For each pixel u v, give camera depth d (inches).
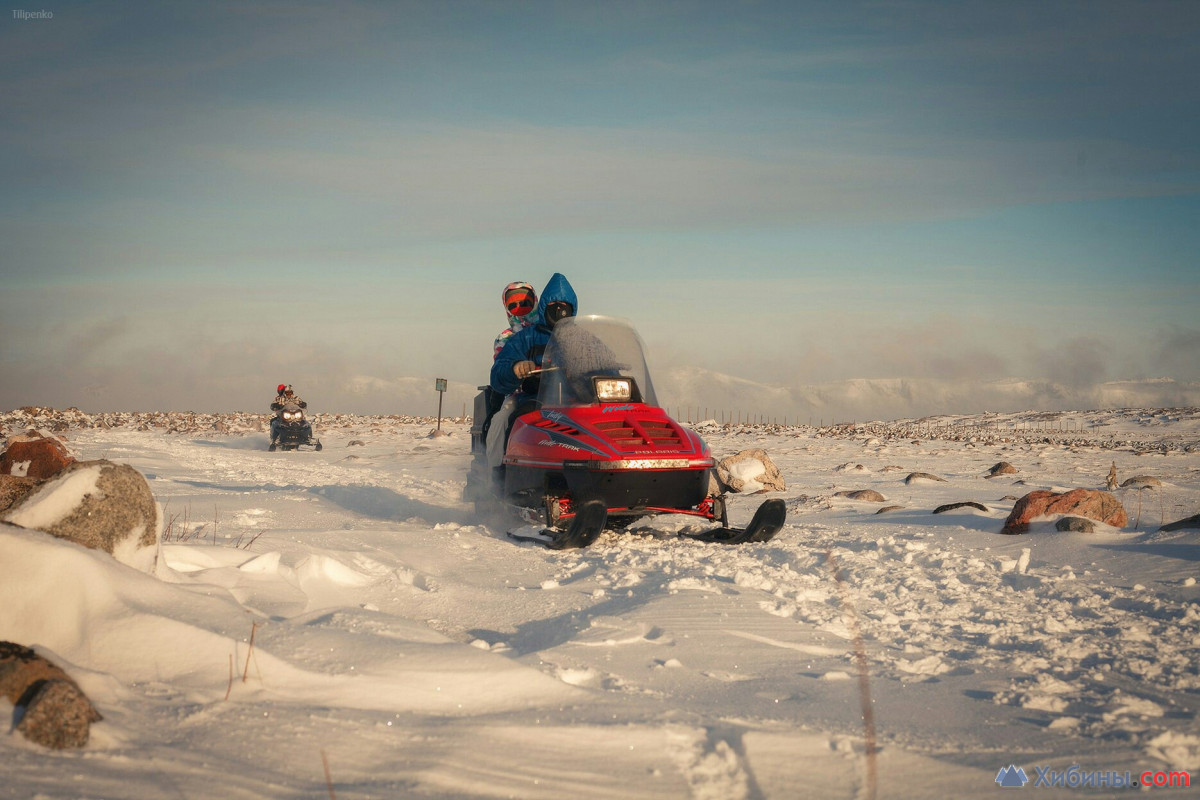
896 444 1020.5
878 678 138.9
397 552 241.4
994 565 232.7
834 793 94.8
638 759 102.2
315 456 825.5
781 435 1235.2
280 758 96.9
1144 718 120.8
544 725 109.9
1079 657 151.6
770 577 216.5
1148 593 195.5
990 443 1061.1
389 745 102.8
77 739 94.3
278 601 162.6
